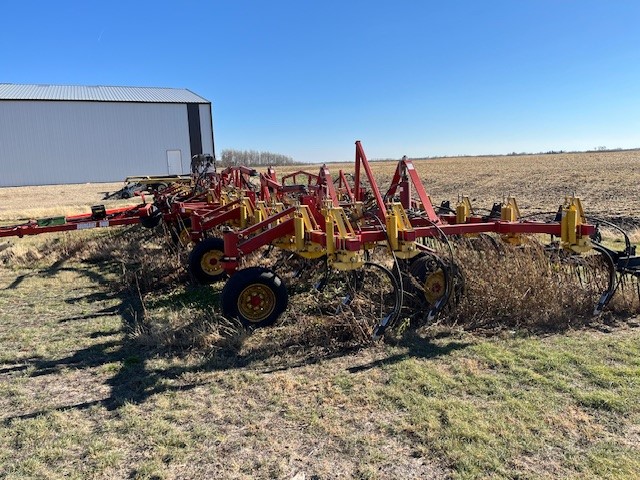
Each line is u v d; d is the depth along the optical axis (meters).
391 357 4.62
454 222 7.34
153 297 7.14
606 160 53.59
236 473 3.04
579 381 4.06
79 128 45.91
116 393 4.12
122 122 47.03
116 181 47.62
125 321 6.04
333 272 7.02
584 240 5.57
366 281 6.27
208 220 7.91
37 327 5.90
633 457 3.07
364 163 6.10
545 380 4.07
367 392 3.96
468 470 2.99
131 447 3.34
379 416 3.62
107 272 8.92
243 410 3.78
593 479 2.88
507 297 5.53
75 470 3.11
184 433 3.47
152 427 3.55
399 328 5.21
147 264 8.55
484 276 5.73
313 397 3.93
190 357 4.78
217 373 4.43
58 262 9.88
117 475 3.05
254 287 5.38
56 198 28.59
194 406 3.86
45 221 9.20
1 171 44.00
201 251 7.66
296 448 3.28
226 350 4.93
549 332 5.16
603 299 5.60
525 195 24.72
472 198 24.56
